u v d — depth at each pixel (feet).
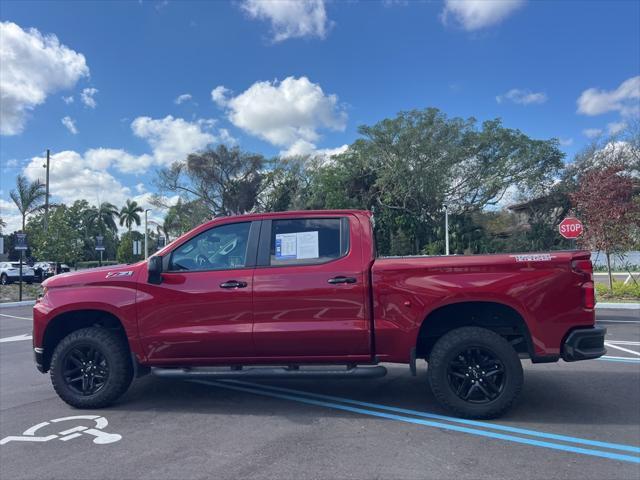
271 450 13.62
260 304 16.30
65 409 17.72
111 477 12.12
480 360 15.70
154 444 14.24
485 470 12.21
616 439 14.16
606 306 45.93
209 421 16.20
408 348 15.85
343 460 12.88
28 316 51.78
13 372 24.58
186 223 148.05
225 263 17.08
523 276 15.44
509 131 111.24
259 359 16.55
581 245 53.83
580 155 112.68
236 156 149.79
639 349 27.12
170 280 16.88
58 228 83.66
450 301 15.58
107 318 18.49
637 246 53.93
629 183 50.57
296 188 143.84
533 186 111.86
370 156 116.88
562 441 14.03
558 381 20.44
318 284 16.17
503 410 15.42
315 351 16.26
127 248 176.86
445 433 14.73
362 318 16.02
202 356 16.70
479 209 119.34
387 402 18.06
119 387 17.29
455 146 109.91
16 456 13.57
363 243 16.57
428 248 111.04
